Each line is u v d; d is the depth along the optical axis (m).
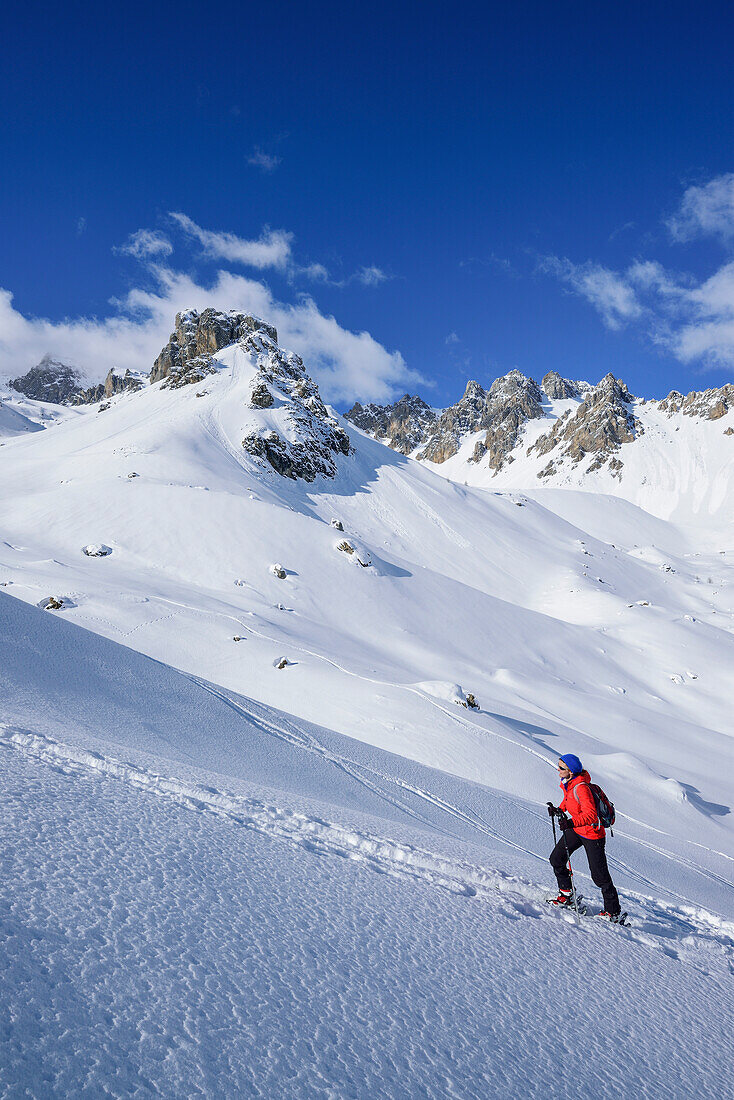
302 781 11.12
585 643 66.56
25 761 5.40
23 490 80.44
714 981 5.13
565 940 5.01
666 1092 3.17
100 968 2.53
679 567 130.25
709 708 56.97
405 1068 2.59
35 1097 1.73
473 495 128.38
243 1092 2.11
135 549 58.81
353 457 122.31
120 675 13.76
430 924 4.37
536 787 22.06
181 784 5.90
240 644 35.12
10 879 2.99
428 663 48.97
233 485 87.81
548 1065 3.03
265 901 3.82
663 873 14.05
